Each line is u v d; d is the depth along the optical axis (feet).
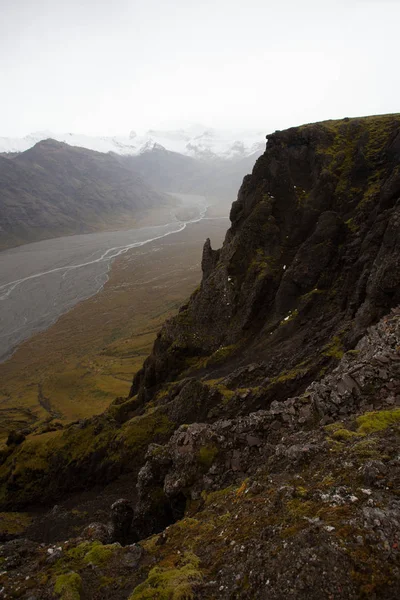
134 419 165.17
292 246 203.72
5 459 204.54
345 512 34.40
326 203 199.21
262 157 240.32
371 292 113.09
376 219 148.25
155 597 35.24
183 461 78.48
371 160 194.39
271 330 174.29
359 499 35.73
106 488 147.74
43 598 43.19
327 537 31.76
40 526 137.59
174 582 35.94
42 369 452.76
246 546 36.88
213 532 44.68
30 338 539.70
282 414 73.05
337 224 175.01
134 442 148.46
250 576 32.55
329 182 200.03
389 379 63.72
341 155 210.59
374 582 27.76
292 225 209.26
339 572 29.01
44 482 172.24
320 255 171.94
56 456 176.14
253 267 204.23
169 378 210.59
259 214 217.15
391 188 151.84
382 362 66.95
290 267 180.96
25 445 194.90
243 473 68.69
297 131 235.40
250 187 243.81
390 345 71.36
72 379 412.57
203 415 130.72
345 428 55.77
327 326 140.77
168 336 226.79
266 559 33.12
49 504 165.78
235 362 173.06
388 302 107.34
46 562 51.83
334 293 156.87
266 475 51.65
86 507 137.59
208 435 79.30
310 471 46.03
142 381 241.14
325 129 229.25
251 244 215.10
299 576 29.73
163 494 83.41
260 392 118.62
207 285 227.40
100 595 42.39
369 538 30.86
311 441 53.83
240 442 74.38
